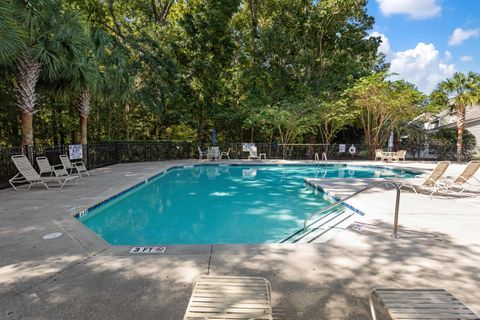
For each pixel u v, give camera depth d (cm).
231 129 2152
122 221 602
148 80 1631
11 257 319
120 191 727
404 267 303
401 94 1659
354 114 1884
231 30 1967
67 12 830
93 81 910
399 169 1395
